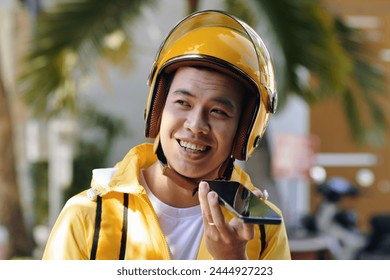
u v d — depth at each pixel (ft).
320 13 21.68
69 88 22.94
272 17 21.38
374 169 38.04
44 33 22.34
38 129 28.37
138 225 6.80
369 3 37.27
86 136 33.60
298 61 21.62
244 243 6.36
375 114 27.53
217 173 7.18
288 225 24.13
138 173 7.11
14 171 29.32
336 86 22.54
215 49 6.71
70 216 6.77
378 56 27.86
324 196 26.96
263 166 23.50
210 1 23.58
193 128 6.68
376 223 26.37
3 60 33.78
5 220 28.84
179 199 7.09
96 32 22.57
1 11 33.91
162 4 30.81
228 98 6.73
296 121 35.24
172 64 6.81
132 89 34.55
